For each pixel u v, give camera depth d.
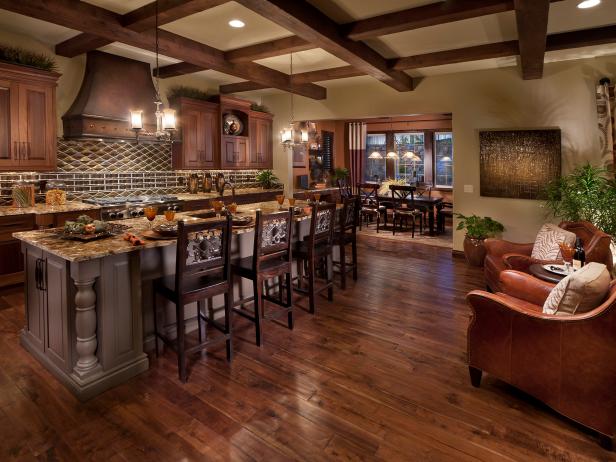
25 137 4.31
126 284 2.56
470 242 5.45
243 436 2.04
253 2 2.88
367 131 10.38
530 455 1.91
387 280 4.80
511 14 3.63
